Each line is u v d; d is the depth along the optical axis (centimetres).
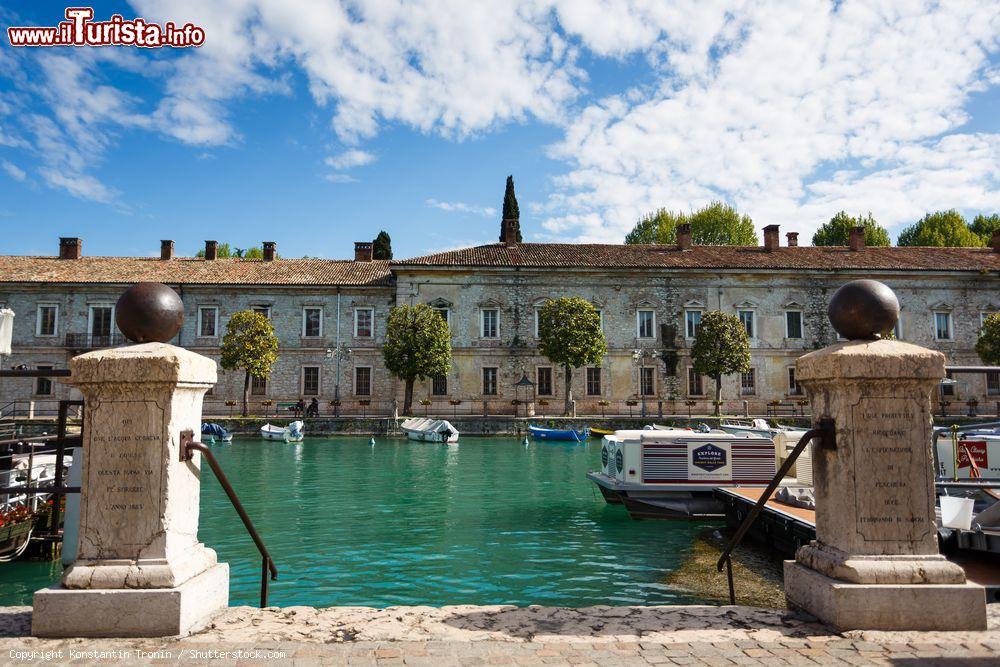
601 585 822
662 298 3934
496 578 854
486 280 3900
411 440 3002
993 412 3825
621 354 3888
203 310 3875
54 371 468
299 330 3925
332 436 3144
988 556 689
